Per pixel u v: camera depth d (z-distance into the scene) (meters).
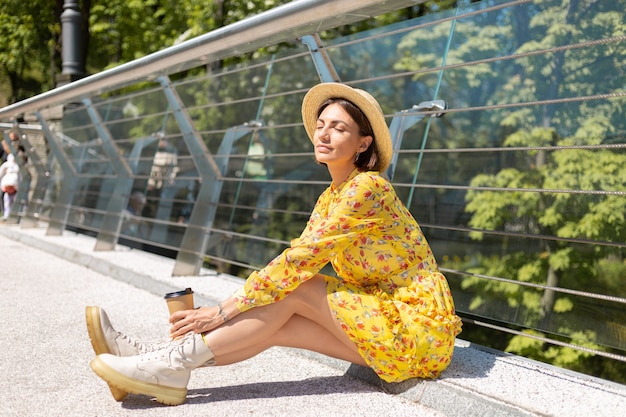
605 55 2.73
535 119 3.01
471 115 3.26
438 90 3.39
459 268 3.31
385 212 2.22
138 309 3.80
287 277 2.13
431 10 9.32
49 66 20.50
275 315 2.18
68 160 7.69
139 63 4.05
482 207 3.22
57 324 3.34
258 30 3.01
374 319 2.16
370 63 3.76
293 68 4.60
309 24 2.82
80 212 8.02
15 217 9.55
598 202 2.81
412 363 2.19
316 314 2.23
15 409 2.05
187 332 2.16
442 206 3.41
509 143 3.10
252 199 4.89
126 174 6.23
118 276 4.97
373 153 2.34
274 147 4.75
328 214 2.20
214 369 2.60
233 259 4.92
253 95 4.94
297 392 2.30
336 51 3.96
